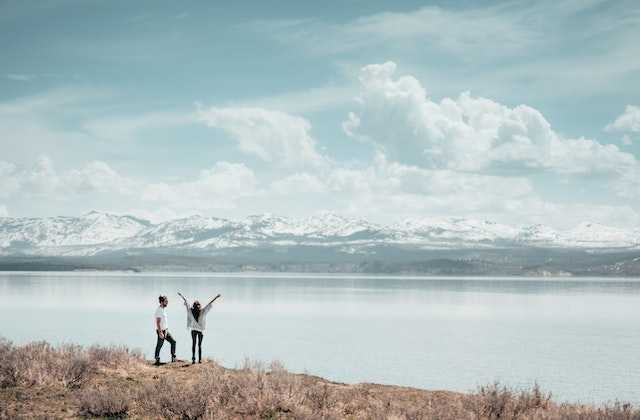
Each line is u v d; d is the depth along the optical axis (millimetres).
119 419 15523
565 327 112250
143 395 17234
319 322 116875
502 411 17547
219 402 16688
